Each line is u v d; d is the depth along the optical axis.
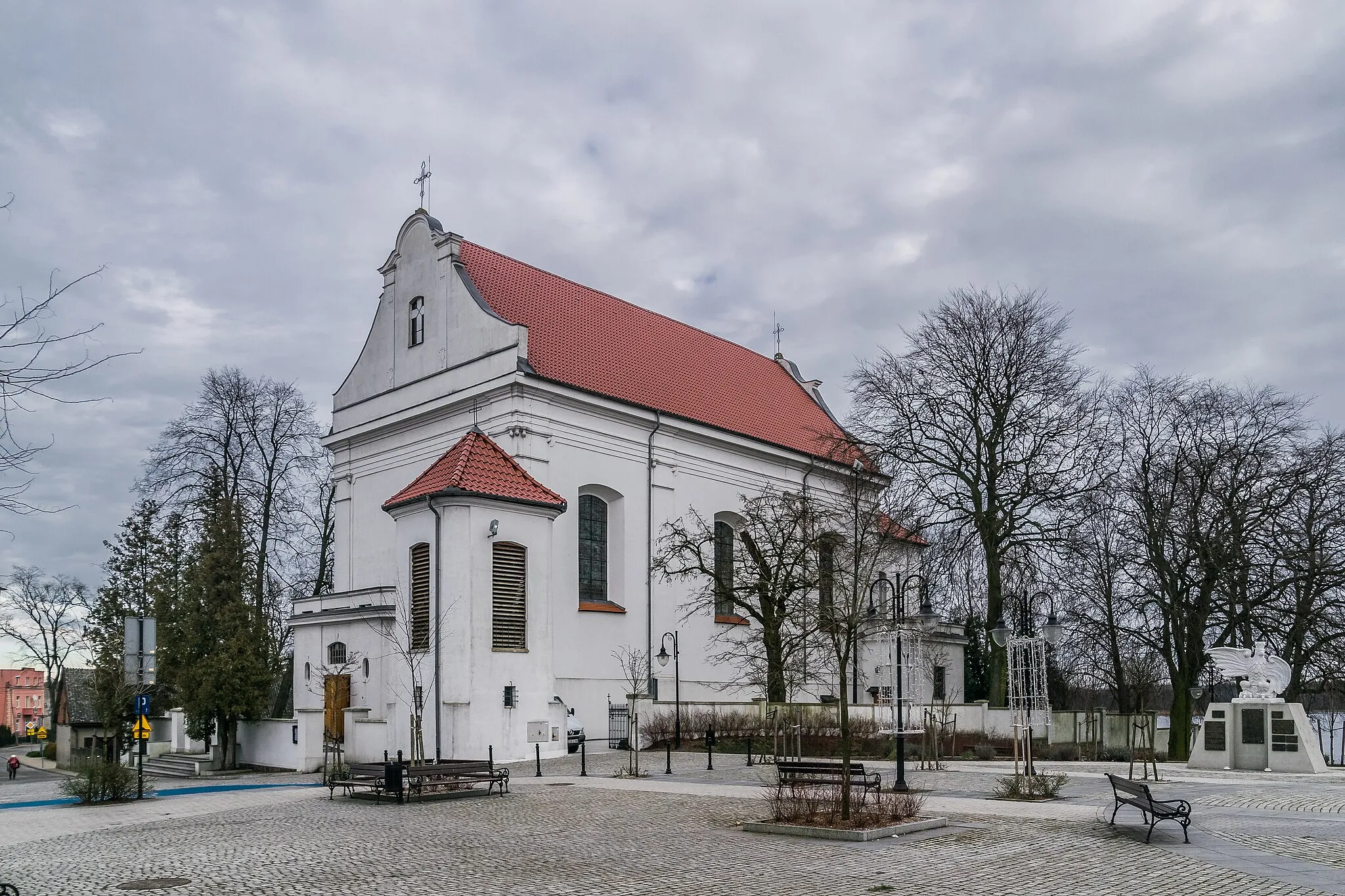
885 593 37.19
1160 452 40.69
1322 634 38.19
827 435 45.66
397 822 18.75
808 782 18.92
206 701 36.16
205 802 24.00
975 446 42.09
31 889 13.08
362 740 34.53
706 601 43.81
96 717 53.03
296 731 35.00
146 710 26.17
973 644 57.72
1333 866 13.69
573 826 17.84
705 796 22.12
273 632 41.38
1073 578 39.56
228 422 51.75
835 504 43.72
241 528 40.59
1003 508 41.22
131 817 21.22
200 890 12.87
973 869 13.66
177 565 41.19
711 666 44.38
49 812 23.06
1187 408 40.22
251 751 37.38
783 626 44.50
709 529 44.72
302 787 27.77
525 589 33.31
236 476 51.50
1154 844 15.55
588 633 39.09
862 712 38.44
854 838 15.98
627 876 13.39
